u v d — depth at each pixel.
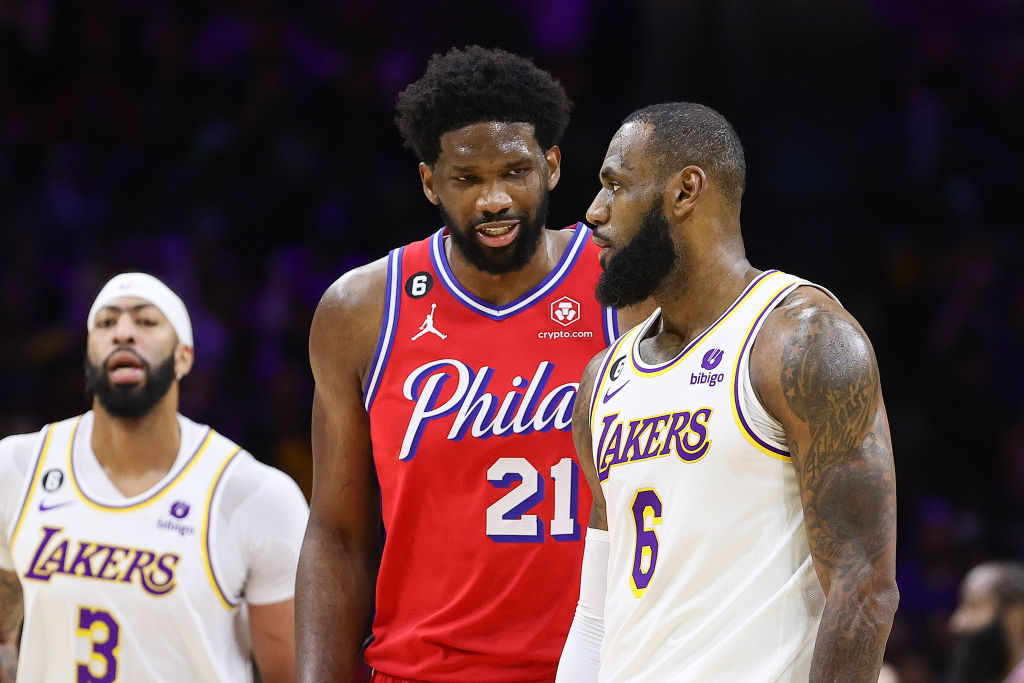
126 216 29.50
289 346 27.08
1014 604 16.34
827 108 31.53
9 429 24.25
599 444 8.34
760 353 7.59
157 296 11.59
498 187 8.95
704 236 8.09
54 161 30.47
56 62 32.09
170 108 31.11
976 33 33.34
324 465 10.03
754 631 7.43
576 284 9.62
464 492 9.41
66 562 11.10
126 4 32.31
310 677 9.51
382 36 32.69
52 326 27.52
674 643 7.64
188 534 11.15
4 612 11.66
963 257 30.38
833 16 31.69
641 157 8.15
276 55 30.98
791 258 30.55
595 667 8.51
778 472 7.56
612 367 8.52
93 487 11.34
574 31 33.03
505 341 9.51
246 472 11.47
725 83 31.14
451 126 8.92
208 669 11.06
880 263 30.55
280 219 29.09
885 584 7.23
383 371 9.64
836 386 7.27
